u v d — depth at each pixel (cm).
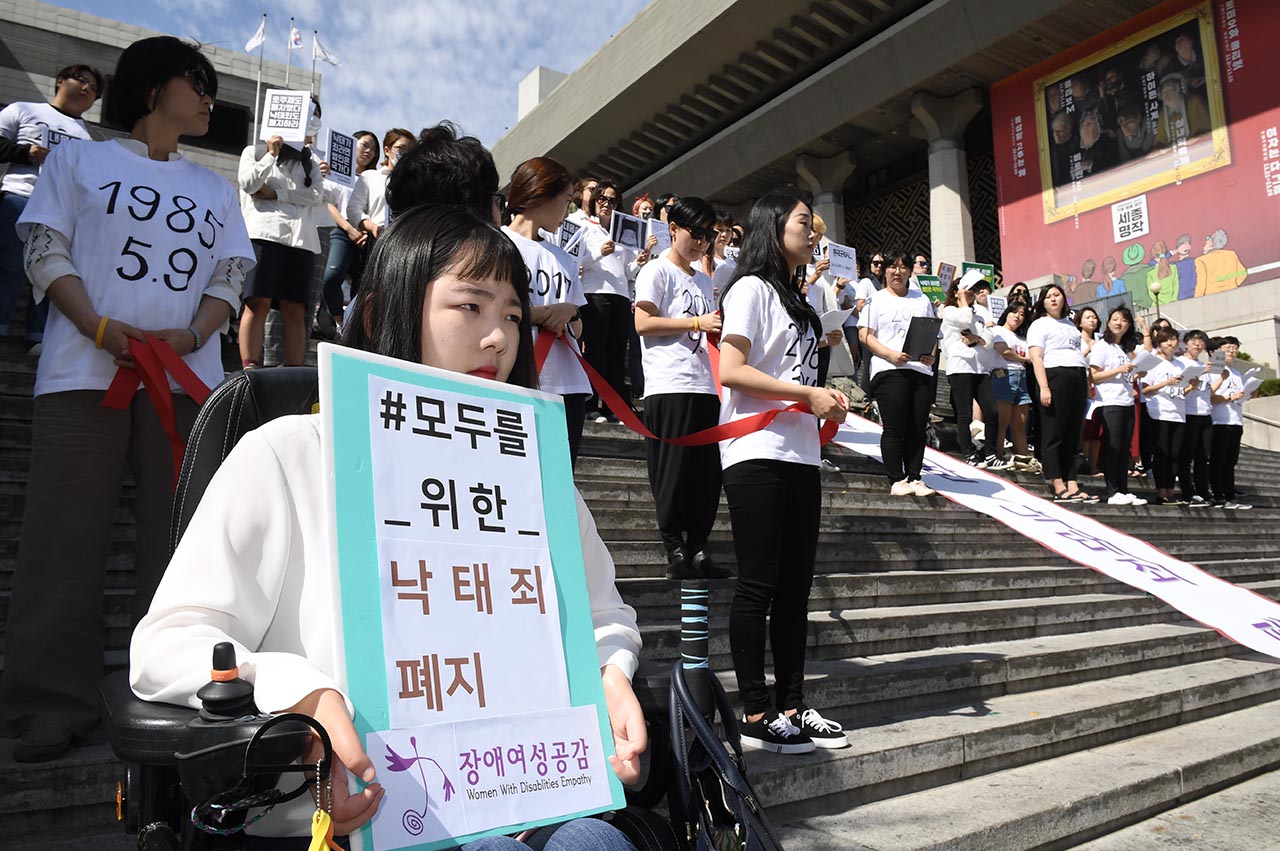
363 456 121
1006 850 272
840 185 2564
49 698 223
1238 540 846
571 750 125
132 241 246
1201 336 945
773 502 299
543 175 356
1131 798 318
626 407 243
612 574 161
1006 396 880
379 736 109
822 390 296
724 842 133
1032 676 418
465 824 111
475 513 129
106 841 205
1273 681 490
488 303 141
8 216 481
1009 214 2164
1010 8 1922
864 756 290
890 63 2155
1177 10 1875
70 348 238
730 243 782
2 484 356
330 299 645
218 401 142
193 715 104
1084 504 755
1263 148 1736
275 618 126
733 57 2453
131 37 1562
